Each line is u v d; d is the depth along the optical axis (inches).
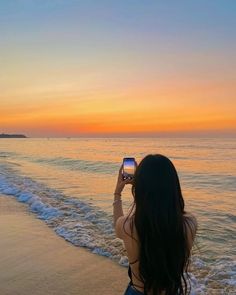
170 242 84.9
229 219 471.2
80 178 945.5
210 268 265.4
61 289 227.8
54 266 265.0
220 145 3909.9
